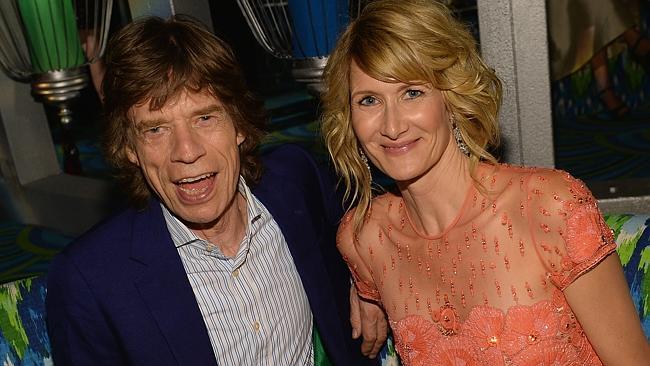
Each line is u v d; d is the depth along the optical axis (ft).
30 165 15.23
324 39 7.08
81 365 5.58
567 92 17.65
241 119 5.79
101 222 5.92
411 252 5.59
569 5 16.52
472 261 5.29
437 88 5.02
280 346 6.12
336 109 5.48
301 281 6.34
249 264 6.04
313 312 6.34
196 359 5.67
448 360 5.52
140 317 5.57
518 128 7.50
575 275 4.98
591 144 15.64
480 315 5.28
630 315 5.09
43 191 14.61
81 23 10.79
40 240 14.32
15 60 10.59
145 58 5.32
